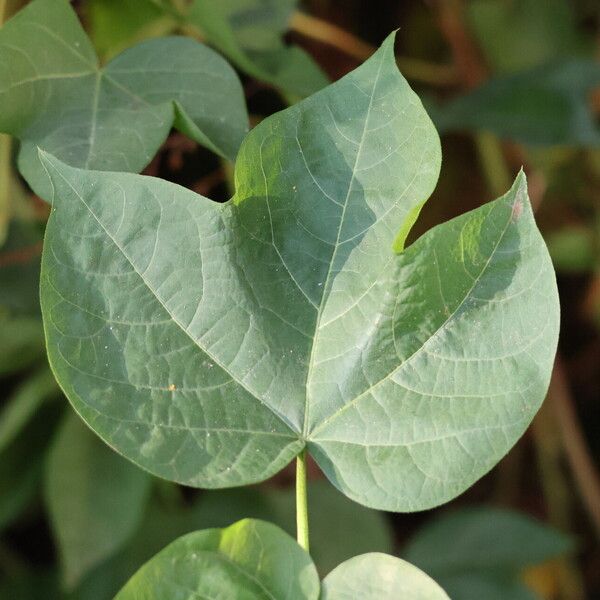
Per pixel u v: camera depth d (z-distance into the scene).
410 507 0.34
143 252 0.34
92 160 0.37
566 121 0.55
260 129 0.33
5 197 0.47
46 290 0.33
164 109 0.37
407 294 0.34
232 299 0.34
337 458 0.34
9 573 0.63
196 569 0.33
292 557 0.34
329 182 0.34
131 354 0.33
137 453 0.33
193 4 0.42
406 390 0.34
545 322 0.33
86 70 0.39
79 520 0.52
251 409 0.34
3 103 0.37
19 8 0.43
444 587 0.59
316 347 0.35
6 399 0.56
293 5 0.45
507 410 0.33
